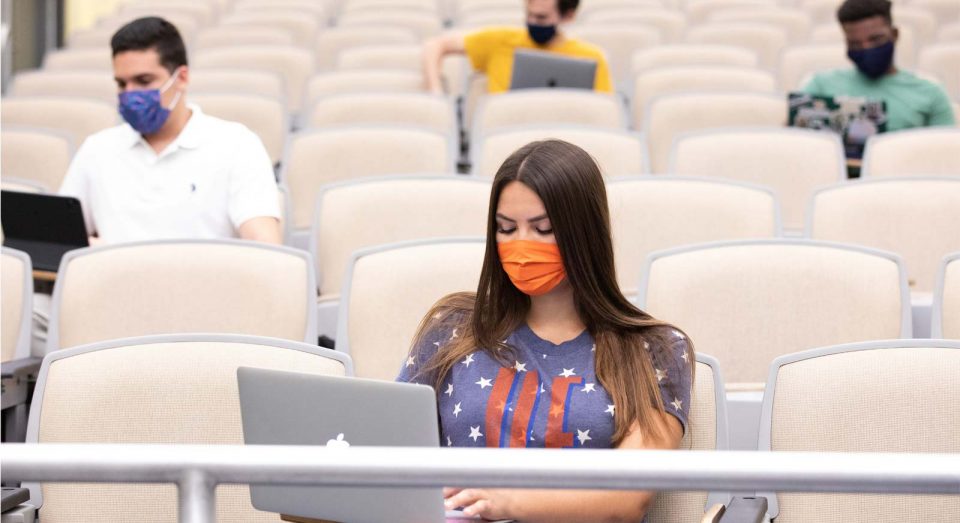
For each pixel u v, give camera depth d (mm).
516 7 12836
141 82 4754
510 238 2734
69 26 14594
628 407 2682
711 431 2838
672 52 9109
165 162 4867
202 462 1846
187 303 4059
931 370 2945
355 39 10477
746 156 5957
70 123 7281
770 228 4797
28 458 1844
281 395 2457
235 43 10586
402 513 2404
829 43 9258
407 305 4023
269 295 4055
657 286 3957
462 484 1825
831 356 2996
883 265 3904
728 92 7066
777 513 2969
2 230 4672
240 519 3035
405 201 4973
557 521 2592
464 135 8211
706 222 4828
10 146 6406
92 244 4816
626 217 4867
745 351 3924
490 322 2812
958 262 3891
